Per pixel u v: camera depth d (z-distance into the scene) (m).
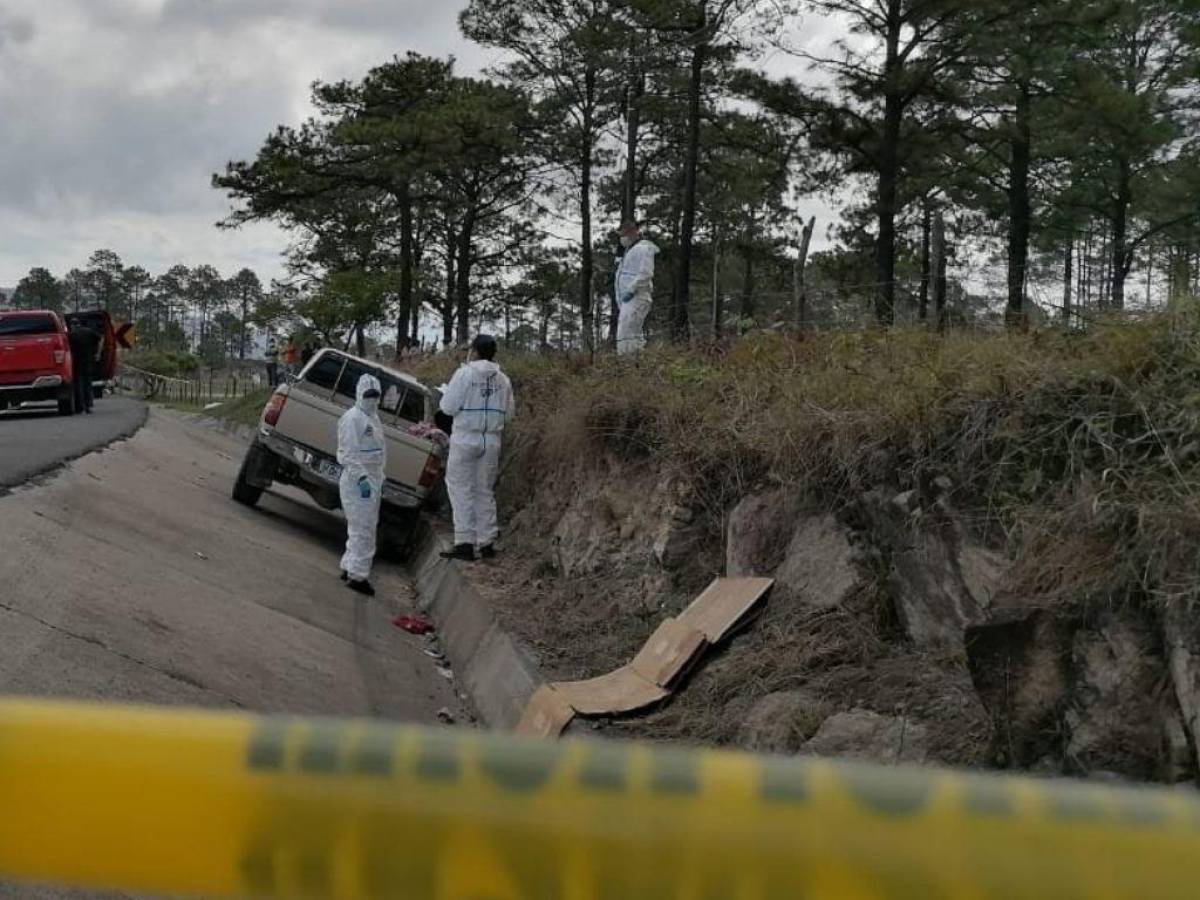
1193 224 26.86
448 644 10.11
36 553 8.22
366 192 39.69
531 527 12.09
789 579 7.09
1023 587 4.81
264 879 1.38
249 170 35.75
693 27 23.12
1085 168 28.92
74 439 15.90
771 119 23.98
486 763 1.35
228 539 11.95
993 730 4.60
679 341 13.07
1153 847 1.22
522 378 15.70
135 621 7.71
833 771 1.30
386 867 1.36
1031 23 20.25
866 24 21.45
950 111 23.83
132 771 1.40
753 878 1.29
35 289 96.50
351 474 11.78
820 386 7.88
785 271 32.50
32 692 5.80
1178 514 4.27
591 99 31.27
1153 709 4.13
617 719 6.53
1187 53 26.55
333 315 39.69
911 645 6.10
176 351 73.44
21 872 1.41
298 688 7.85
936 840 1.25
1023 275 9.87
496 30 29.61
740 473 8.38
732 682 6.49
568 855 1.32
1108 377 5.48
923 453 6.29
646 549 9.13
